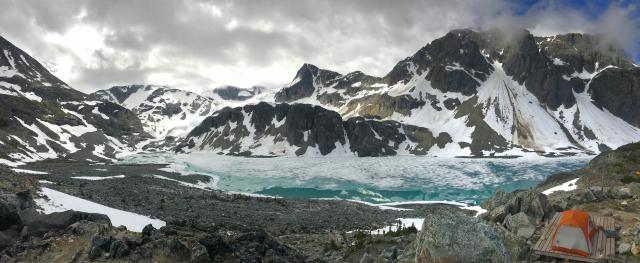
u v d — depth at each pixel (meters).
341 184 139.50
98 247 24.38
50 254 25.20
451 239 22.53
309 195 116.88
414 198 114.44
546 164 196.75
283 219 65.12
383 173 167.62
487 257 21.80
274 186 133.25
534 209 35.28
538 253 26.31
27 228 29.72
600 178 55.44
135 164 177.75
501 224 34.16
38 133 195.75
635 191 37.69
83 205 46.38
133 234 28.06
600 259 24.23
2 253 25.89
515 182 140.50
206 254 23.62
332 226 61.00
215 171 170.75
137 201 66.44
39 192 44.75
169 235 26.17
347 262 34.00
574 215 26.84
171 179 122.25
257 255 25.44
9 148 153.25
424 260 22.73
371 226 61.81
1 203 30.08
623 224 29.97
